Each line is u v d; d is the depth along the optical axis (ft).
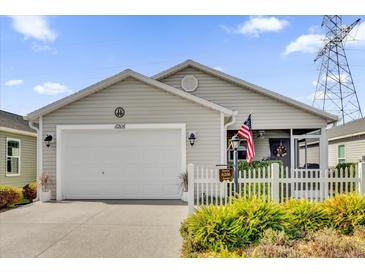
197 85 51.42
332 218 22.35
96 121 39.70
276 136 58.18
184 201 37.42
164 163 39.40
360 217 21.85
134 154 39.58
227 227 19.42
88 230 24.90
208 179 29.30
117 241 22.09
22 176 58.18
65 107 39.88
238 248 18.89
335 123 49.85
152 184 39.29
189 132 39.45
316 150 76.43
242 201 22.17
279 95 49.21
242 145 57.72
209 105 39.11
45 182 38.73
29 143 61.16
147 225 26.25
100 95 39.86
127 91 39.83
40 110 39.29
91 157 39.70
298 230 20.95
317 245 18.26
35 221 27.91
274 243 18.49
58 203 36.63
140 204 35.60
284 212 21.53
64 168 39.70
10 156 55.26
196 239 19.02
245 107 50.60
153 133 39.63
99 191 39.42
